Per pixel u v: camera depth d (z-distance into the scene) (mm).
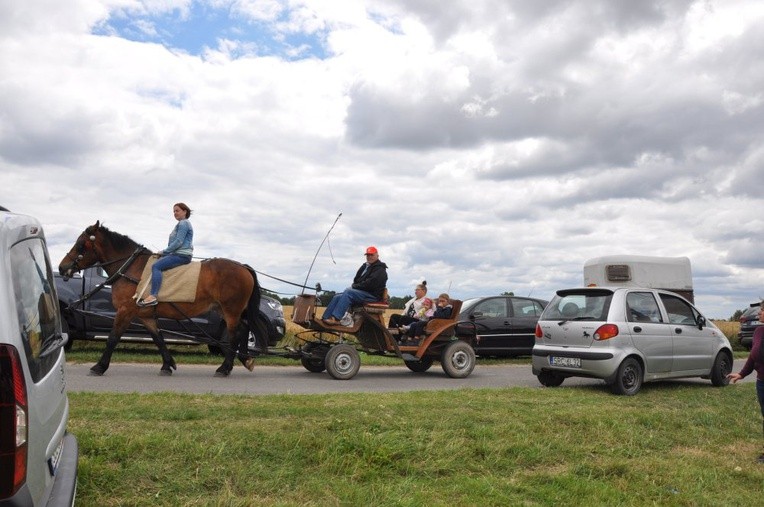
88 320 14641
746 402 10969
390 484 5902
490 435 7352
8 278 3002
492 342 17953
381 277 13336
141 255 12227
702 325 12812
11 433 2803
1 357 2814
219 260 12578
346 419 7285
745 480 7059
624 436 8039
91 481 5137
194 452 5832
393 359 18016
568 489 6176
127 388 10297
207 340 12688
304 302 13281
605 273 19672
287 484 5652
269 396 9000
